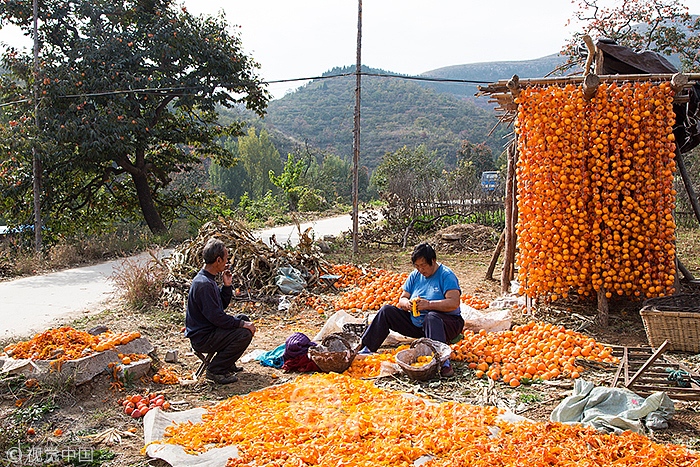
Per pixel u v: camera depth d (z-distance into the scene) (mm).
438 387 4902
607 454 3301
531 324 6273
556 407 4211
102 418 4336
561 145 6895
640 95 6730
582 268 6859
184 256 9523
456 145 122188
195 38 17953
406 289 6012
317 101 161875
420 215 17469
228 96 19469
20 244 15477
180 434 3826
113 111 15906
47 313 8281
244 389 5035
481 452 3322
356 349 5629
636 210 6730
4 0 16219
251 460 3350
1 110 18516
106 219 20344
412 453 3350
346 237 16812
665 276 6719
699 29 18219
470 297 8141
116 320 7613
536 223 6984
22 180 15836
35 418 4277
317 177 51281
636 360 5258
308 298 8680
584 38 7117
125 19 17812
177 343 6602
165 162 19984
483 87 7719
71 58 16594
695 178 17203
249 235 10180
